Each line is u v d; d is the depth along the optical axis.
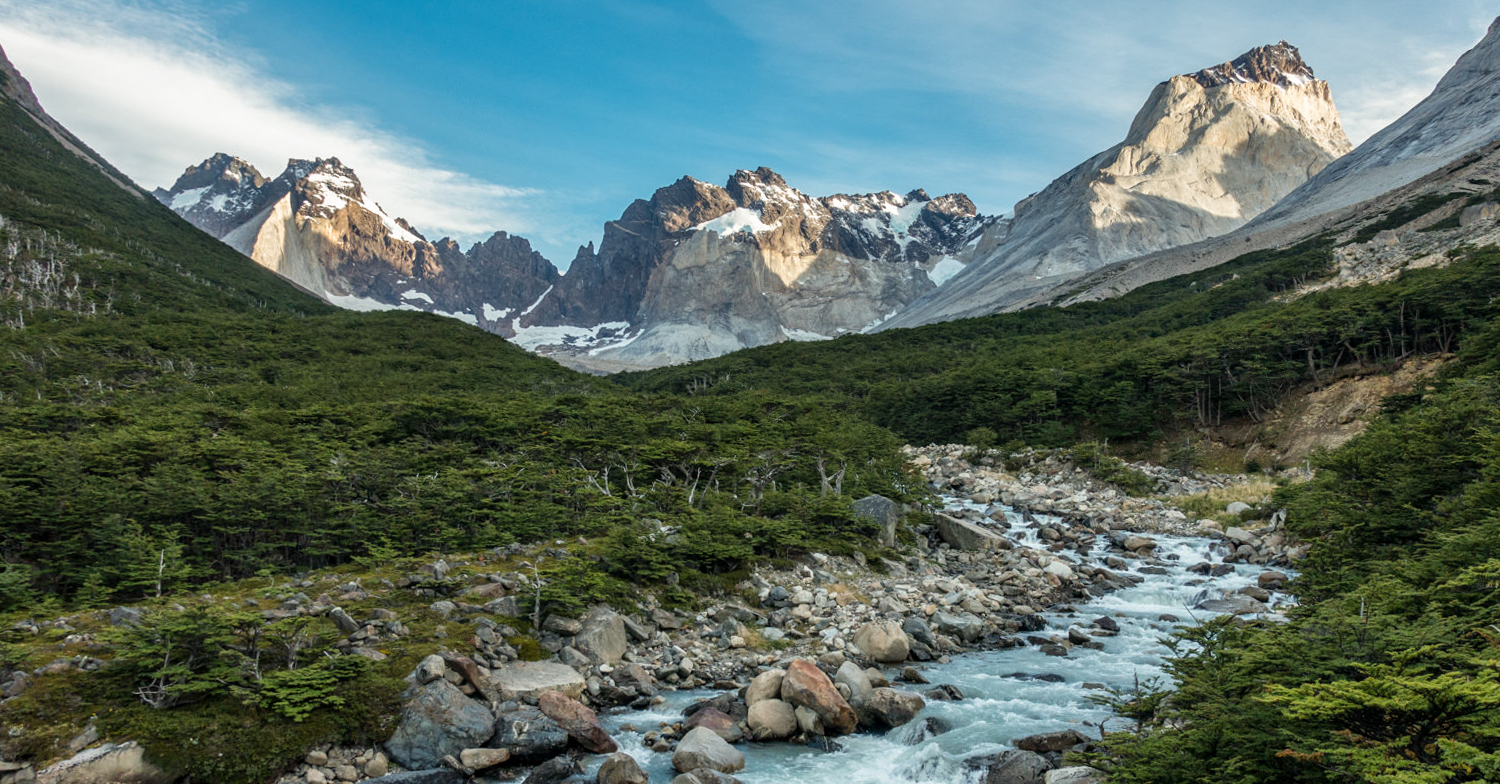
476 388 106.31
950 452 78.81
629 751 20.12
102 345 107.75
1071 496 58.78
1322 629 14.41
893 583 36.03
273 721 18.78
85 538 33.66
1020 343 137.88
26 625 22.05
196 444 47.00
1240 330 76.62
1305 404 68.56
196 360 110.25
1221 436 71.88
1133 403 77.12
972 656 28.27
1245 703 13.41
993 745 19.97
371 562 31.45
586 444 50.69
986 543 43.97
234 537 38.16
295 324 151.62
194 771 17.47
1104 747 16.69
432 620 24.52
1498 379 40.41
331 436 55.88
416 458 49.78
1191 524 50.19
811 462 53.81
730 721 21.58
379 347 142.50
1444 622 13.21
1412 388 61.34
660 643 27.59
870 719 22.25
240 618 20.05
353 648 22.08
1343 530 30.11
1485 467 27.12
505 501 40.09
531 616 25.92
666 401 79.88
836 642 28.50
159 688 19.08
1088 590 37.28
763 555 36.94
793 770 19.25
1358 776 10.78
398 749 19.11
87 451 42.16
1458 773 9.79
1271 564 40.44
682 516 38.00
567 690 22.52
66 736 17.25
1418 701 10.13
